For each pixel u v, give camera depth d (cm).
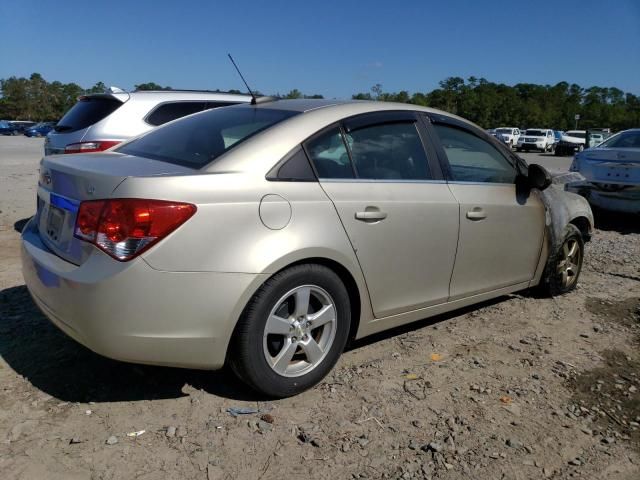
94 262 266
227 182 283
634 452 280
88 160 319
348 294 335
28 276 313
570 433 293
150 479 243
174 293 266
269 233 288
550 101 9531
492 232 406
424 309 376
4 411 288
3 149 2738
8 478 240
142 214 259
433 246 365
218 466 254
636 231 831
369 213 328
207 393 314
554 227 470
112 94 679
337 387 327
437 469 259
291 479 248
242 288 278
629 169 802
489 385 338
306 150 317
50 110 10225
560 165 2617
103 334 263
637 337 423
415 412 305
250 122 339
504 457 270
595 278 573
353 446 272
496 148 431
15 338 371
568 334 424
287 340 304
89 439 268
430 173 375
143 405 299
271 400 310
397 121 369
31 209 856
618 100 10662
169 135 363
